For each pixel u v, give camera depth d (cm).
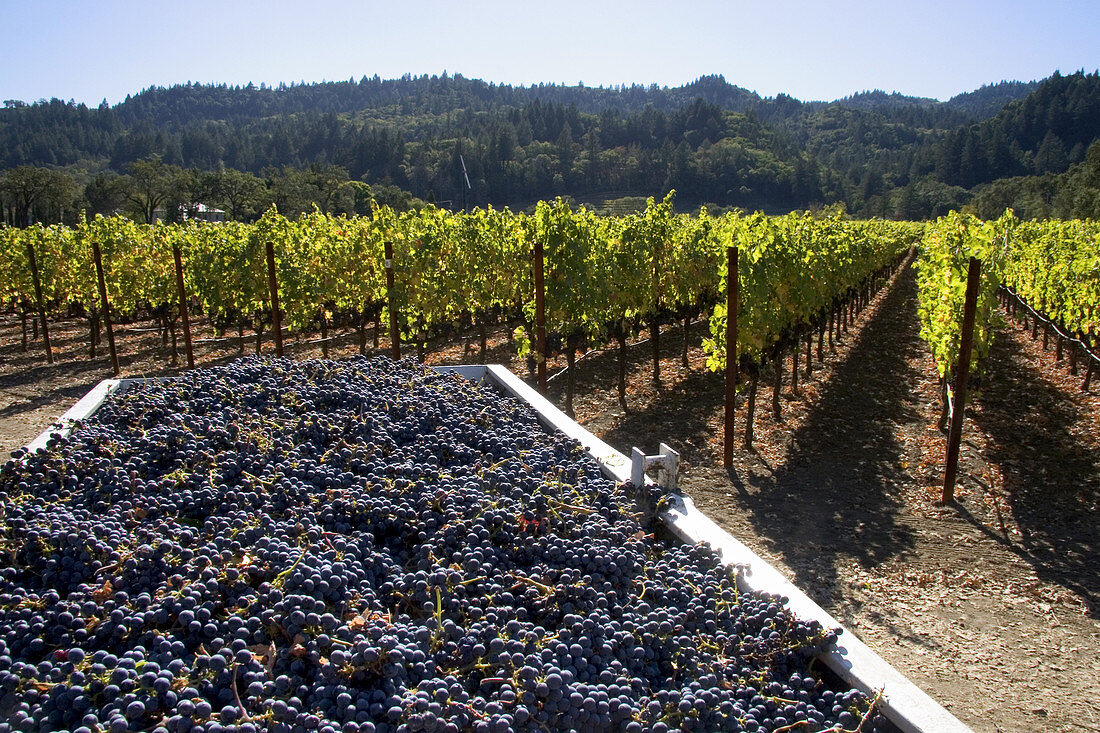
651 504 407
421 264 1354
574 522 351
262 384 568
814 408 1160
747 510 772
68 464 413
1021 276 1708
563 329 1077
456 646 260
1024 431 1028
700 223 1479
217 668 231
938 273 1137
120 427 502
